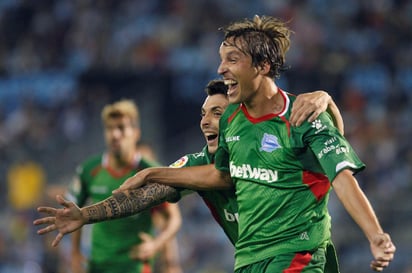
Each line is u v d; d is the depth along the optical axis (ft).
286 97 22.80
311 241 22.40
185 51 102.17
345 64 97.81
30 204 83.20
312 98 22.44
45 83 104.94
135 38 106.63
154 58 101.91
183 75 93.09
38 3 117.80
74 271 39.88
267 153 22.44
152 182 24.94
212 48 101.19
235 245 25.12
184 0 109.09
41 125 98.17
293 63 95.66
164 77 92.17
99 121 92.89
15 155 92.22
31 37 114.01
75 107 95.09
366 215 20.29
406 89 96.07
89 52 107.96
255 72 22.49
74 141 93.25
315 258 22.48
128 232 38.70
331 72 91.91
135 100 91.81
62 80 104.32
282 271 22.13
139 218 38.68
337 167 21.09
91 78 95.09
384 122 87.81
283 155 22.26
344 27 105.09
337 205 76.33
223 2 108.06
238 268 23.13
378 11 107.55
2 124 101.19
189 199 79.41
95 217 23.80
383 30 105.70
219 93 25.44
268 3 107.55
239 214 23.34
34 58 110.42
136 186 24.72
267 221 22.56
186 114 91.61
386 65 99.91
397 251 72.49
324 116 22.30
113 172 39.96
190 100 91.91
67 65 108.27
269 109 22.76
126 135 39.60
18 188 84.38
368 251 71.97
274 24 22.98
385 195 78.59
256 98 22.76
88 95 94.94
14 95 106.01
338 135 21.85
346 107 90.07
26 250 75.41
